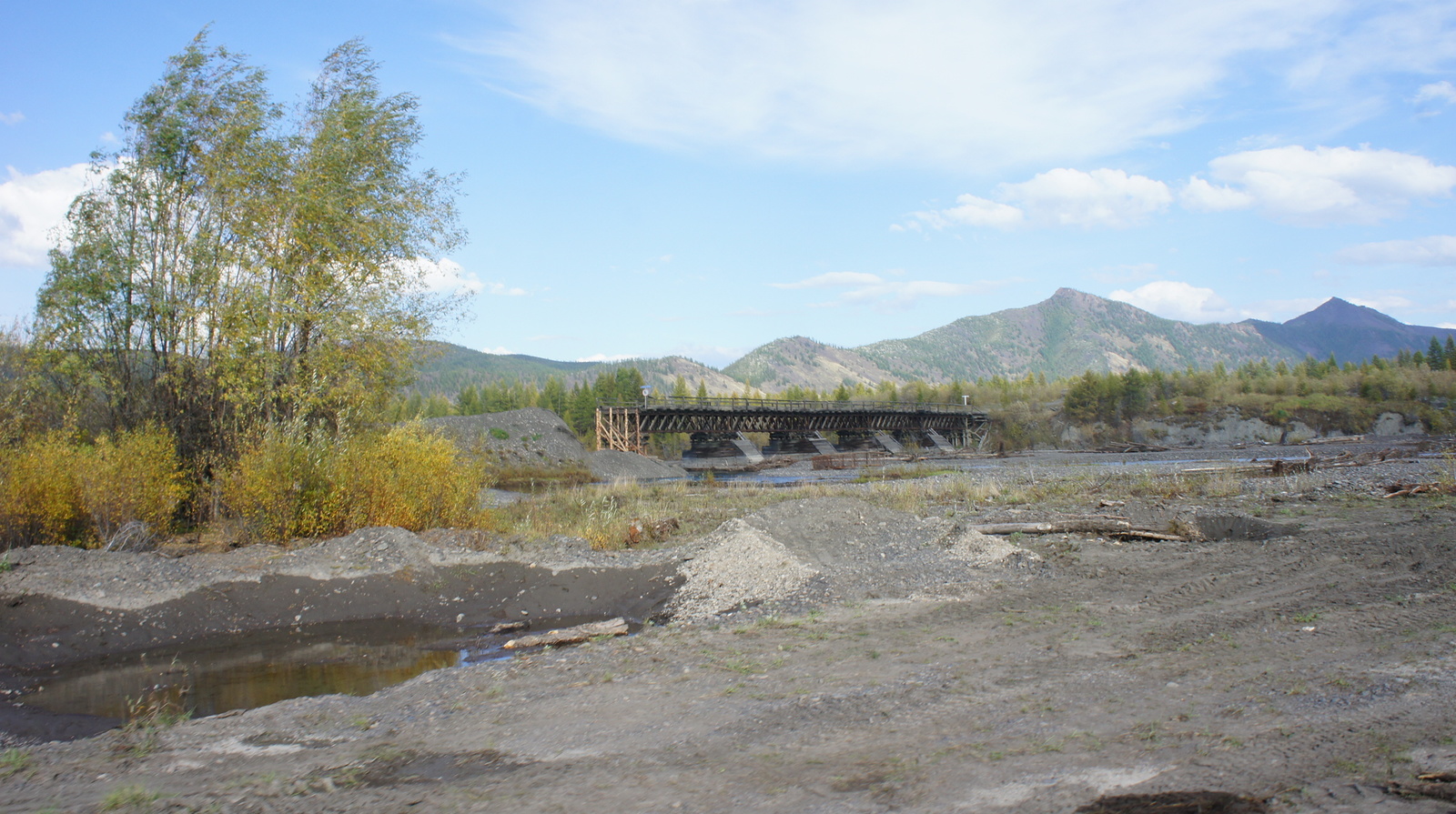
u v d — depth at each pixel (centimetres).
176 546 1650
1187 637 903
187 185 2008
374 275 2120
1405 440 8112
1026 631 975
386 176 2219
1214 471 3369
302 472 1662
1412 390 11112
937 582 1323
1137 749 566
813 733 641
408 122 2295
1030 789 509
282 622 1266
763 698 745
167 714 844
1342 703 633
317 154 2034
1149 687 719
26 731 802
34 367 1839
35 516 1527
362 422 2159
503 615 1325
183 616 1215
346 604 1324
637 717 710
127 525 1572
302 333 2038
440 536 1683
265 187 2005
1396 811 441
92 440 1831
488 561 1486
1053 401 12012
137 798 550
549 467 4875
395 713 763
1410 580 1104
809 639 988
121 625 1159
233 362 1877
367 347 2086
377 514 1703
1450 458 2931
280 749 666
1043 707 677
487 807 521
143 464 1644
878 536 1670
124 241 1934
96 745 704
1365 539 1455
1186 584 1202
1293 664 762
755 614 1209
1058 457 6781
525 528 1981
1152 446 9825
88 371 1875
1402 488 2205
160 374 1941
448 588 1398
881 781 535
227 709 878
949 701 705
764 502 2902
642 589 1422
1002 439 10644
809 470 5884
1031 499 2670
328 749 660
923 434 9150
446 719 732
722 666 877
